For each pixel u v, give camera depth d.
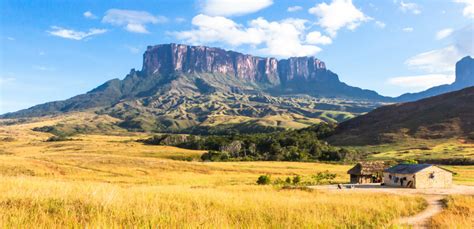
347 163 141.00
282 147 163.62
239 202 29.55
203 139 195.00
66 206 19.62
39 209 18.12
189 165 105.19
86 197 22.31
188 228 16.16
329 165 126.94
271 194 42.31
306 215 23.02
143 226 16.12
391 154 165.88
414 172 69.75
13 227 14.28
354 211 28.81
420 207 35.62
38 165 85.19
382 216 27.28
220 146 175.00
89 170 88.69
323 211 27.36
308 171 104.62
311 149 162.62
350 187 68.31
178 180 76.25
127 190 33.59
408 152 166.62
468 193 58.44
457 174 97.62
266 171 101.88
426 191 62.38
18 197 21.25
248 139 180.00
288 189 53.53
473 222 22.50
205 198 30.70
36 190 24.91
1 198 20.73
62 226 15.38
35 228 14.70
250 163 124.12
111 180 71.38
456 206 35.00
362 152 173.50
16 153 159.25
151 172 92.00
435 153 156.88
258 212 24.12
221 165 111.06
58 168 85.31
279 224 19.66
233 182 74.06
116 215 18.52
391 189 66.62
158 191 34.44
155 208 21.28
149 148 182.12
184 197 30.31
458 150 160.12
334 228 20.05
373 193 50.31
